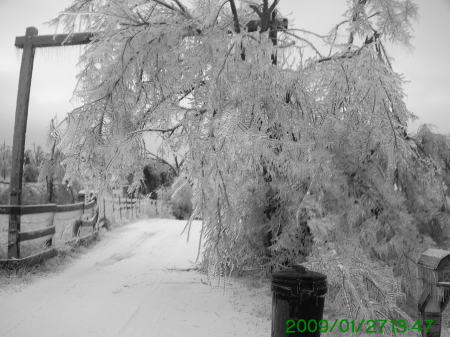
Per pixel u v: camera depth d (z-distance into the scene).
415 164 6.79
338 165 6.12
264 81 5.81
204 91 5.98
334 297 5.46
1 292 6.29
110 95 6.54
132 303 5.77
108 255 9.88
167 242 11.83
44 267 7.97
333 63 6.14
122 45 6.37
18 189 8.18
